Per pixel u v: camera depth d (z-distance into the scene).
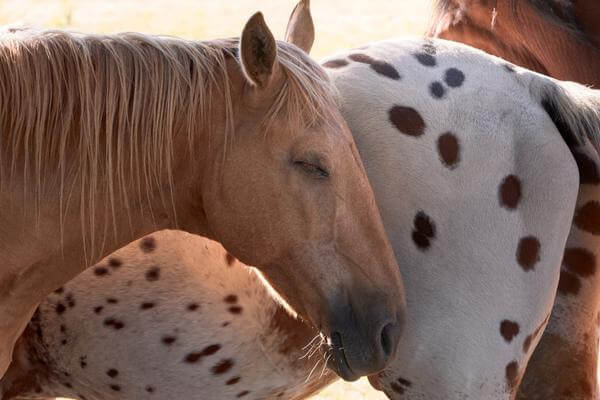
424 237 5.94
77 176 5.25
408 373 5.96
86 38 5.27
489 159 5.98
